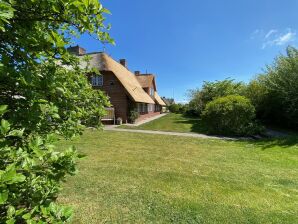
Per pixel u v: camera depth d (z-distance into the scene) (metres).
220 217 4.55
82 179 6.24
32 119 1.81
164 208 4.83
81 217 4.37
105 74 24.84
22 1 1.83
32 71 2.07
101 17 2.04
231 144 13.26
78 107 3.18
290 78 16.69
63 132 2.77
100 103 3.81
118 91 24.78
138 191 5.64
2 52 1.94
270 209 4.97
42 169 1.70
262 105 20.88
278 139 14.15
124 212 4.62
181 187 6.02
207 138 15.29
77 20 2.02
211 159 9.45
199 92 30.98
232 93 26.03
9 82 1.83
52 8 1.84
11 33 1.93
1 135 1.53
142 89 36.00
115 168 7.46
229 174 7.37
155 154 10.02
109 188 5.73
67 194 5.28
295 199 5.54
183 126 22.38
